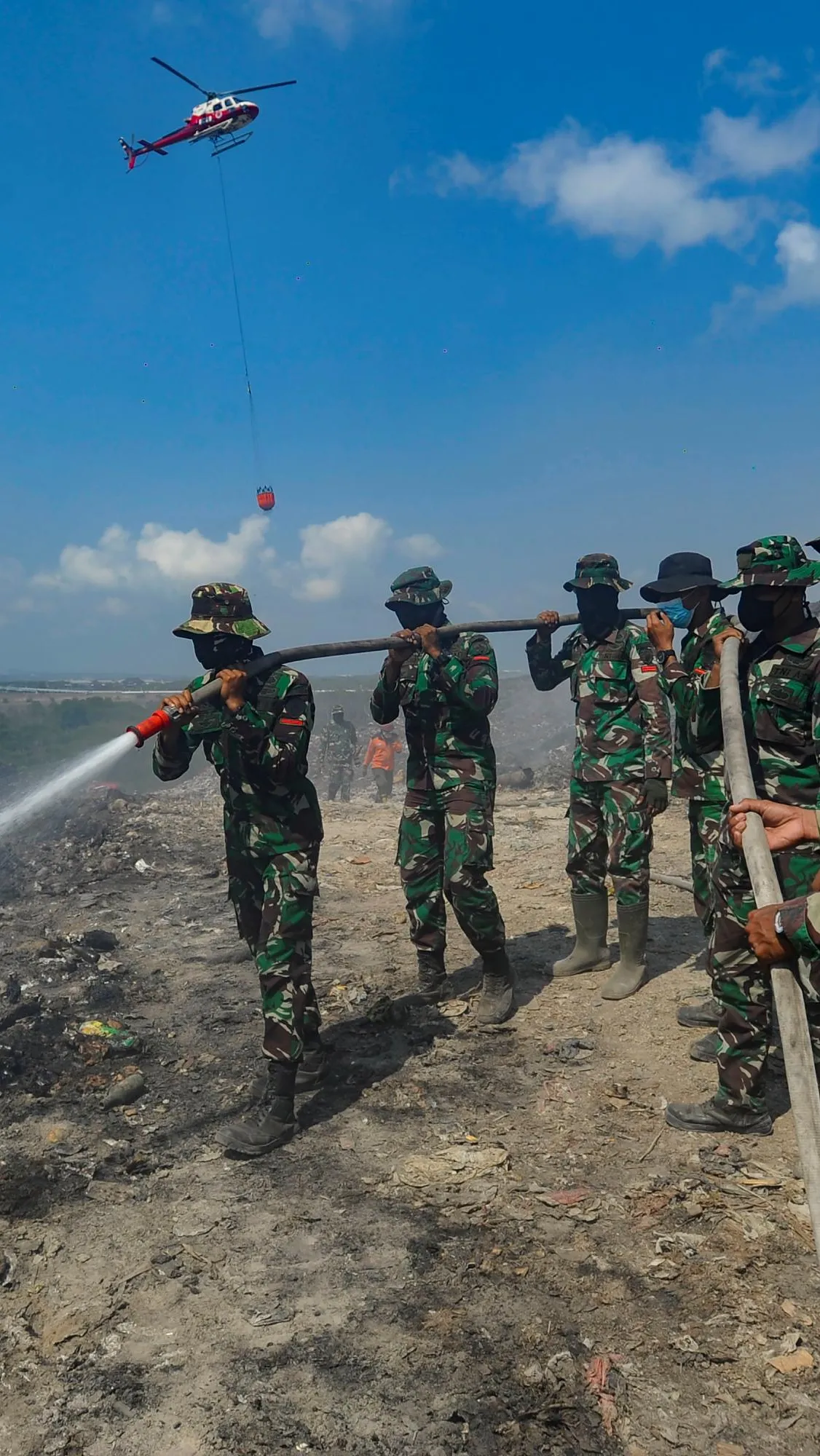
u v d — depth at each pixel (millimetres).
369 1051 4586
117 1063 4551
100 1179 3514
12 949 6238
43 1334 2699
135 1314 2777
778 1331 2609
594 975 5426
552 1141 3691
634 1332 2637
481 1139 3721
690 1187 3299
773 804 2326
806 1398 2395
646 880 5051
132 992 5559
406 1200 3326
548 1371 2504
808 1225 3059
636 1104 3941
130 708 32188
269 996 3748
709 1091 3998
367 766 17016
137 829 9906
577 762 5242
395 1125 3859
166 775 4109
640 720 5086
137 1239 3129
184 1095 4223
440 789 4730
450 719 4707
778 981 1903
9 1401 2473
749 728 3344
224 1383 2508
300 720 3789
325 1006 5191
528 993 5234
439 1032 4762
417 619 4879
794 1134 3627
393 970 5738
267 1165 3594
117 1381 2527
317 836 3938
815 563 3260
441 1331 2668
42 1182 3475
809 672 3195
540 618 5172
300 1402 2441
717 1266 2883
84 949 6281
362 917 6961
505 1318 2715
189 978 5812
